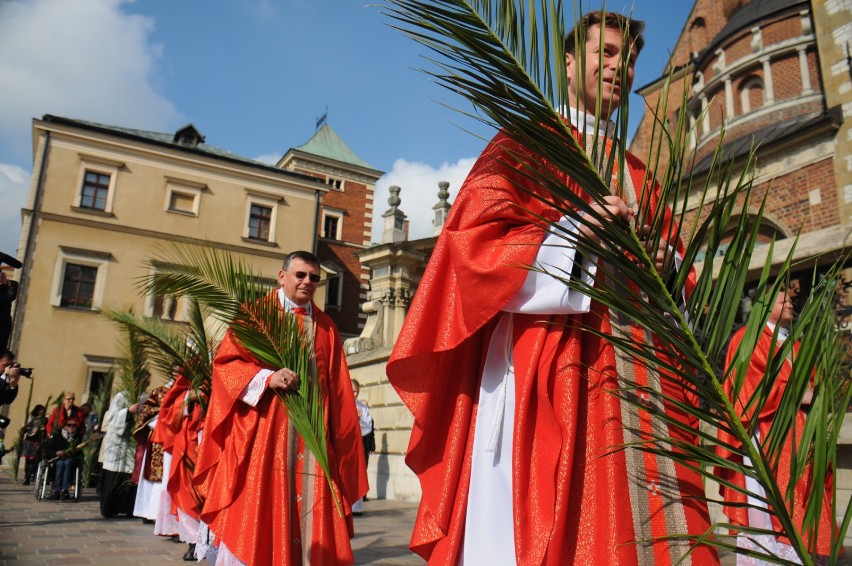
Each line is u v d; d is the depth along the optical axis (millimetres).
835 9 19484
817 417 1593
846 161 18188
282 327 3910
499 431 2068
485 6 1697
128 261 32719
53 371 30312
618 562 1750
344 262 44469
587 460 1900
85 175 32969
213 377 4164
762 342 4270
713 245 1608
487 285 1997
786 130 20250
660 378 1954
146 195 33812
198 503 4707
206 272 4102
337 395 4215
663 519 1805
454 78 1655
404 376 2207
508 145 2139
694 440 1950
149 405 9594
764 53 23828
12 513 10383
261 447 3861
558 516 1839
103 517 10102
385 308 16984
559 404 1954
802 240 7148
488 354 2184
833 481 1569
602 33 1715
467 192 2150
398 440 13492
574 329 2025
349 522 4027
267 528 3730
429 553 2141
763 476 1569
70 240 31891
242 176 36219
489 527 2000
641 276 1629
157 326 6395
